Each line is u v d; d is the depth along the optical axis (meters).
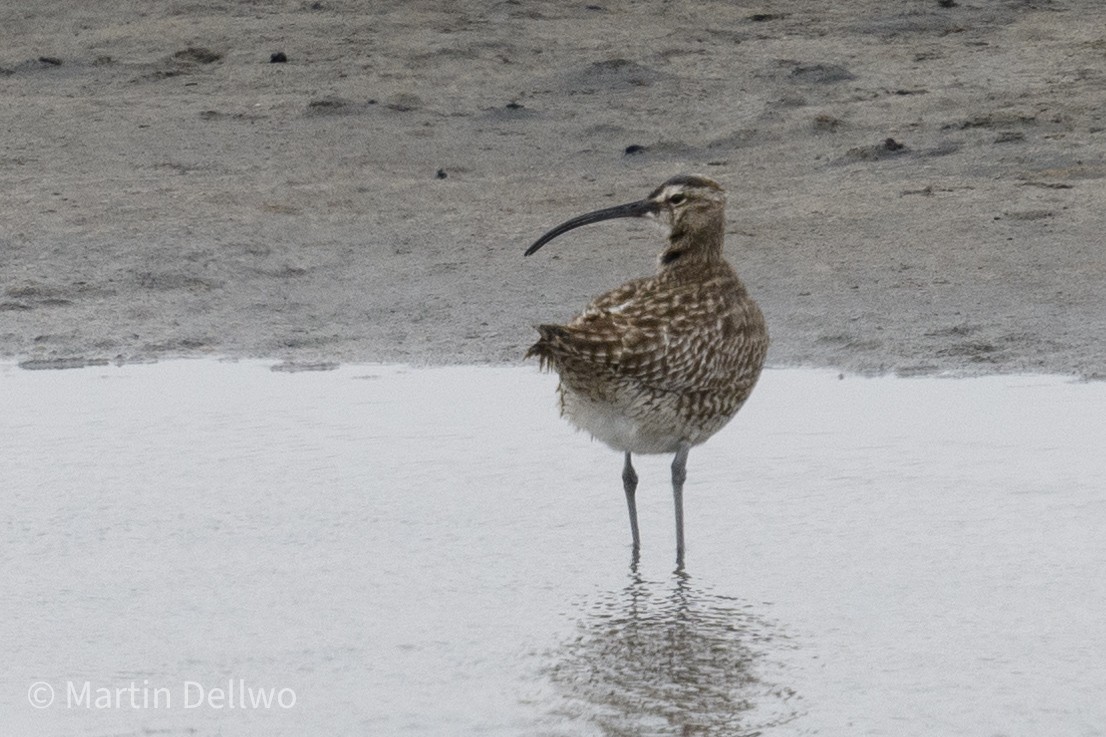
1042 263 17.66
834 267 17.97
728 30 32.16
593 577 10.09
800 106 26.30
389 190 22.11
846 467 11.95
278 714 8.18
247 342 16.52
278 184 22.48
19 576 10.12
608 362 10.17
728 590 9.81
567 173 23.09
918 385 14.30
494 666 8.77
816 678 8.52
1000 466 11.84
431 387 14.61
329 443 12.83
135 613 9.52
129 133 25.78
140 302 17.83
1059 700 8.09
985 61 28.52
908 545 10.39
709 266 11.34
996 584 9.69
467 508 11.36
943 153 22.78
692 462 12.29
